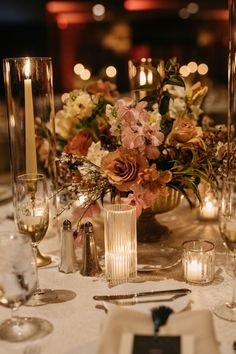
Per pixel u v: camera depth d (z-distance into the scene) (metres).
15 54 7.18
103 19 7.52
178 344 0.87
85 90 1.78
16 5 7.01
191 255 1.29
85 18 7.63
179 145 1.41
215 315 1.13
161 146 1.41
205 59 7.33
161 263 1.40
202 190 1.68
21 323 1.11
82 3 7.46
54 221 1.68
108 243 1.31
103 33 7.71
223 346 0.97
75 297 1.24
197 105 1.64
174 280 1.32
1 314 1.17
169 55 7.48
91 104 1.66
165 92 1.50
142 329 0.91
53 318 1.14
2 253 0.98
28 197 1.30
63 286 1.30
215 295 1.23
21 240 1.01
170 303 1.12
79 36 7.73
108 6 7.38
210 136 1.54
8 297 0.99
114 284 1.30
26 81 1.50
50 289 1.29
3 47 7.11
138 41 7.59
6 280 0.98
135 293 1.18
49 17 7.53
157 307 0.97
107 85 1.79
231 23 1.52
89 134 1.63
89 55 7.70
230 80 1.54
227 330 1.07
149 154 1.35
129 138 1.33
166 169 1.43
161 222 1.76
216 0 7.01
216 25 7.31
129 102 1.41
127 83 7.36
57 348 1.02
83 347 0.97
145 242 1.55
